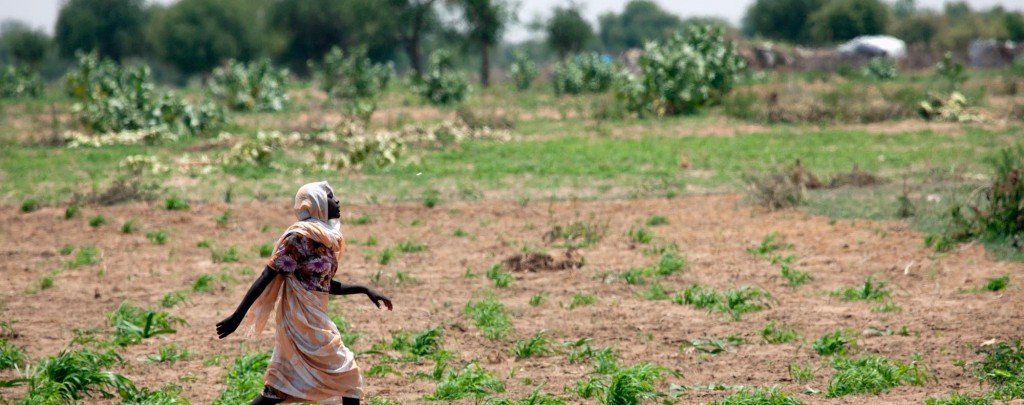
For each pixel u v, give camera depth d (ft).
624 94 371.76
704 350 92.94
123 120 303.27
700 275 128.16
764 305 110.93
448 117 381.60
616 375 77.41
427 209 183.21
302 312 65.31
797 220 165.99
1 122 365.81
